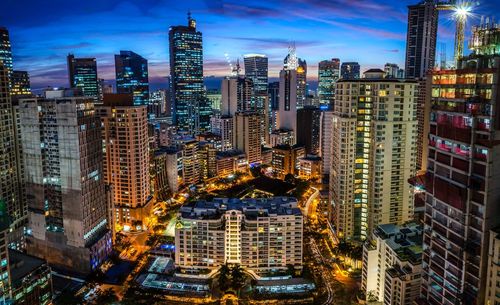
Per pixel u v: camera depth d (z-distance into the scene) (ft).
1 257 531.09
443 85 399.03
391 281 572.92
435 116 413.59
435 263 422.00
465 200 372.79
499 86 343.46
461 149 376.27
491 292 361.10
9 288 545.85
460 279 387.14
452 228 393.70
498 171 353.31
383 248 624.18
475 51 385.91
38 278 605.31
